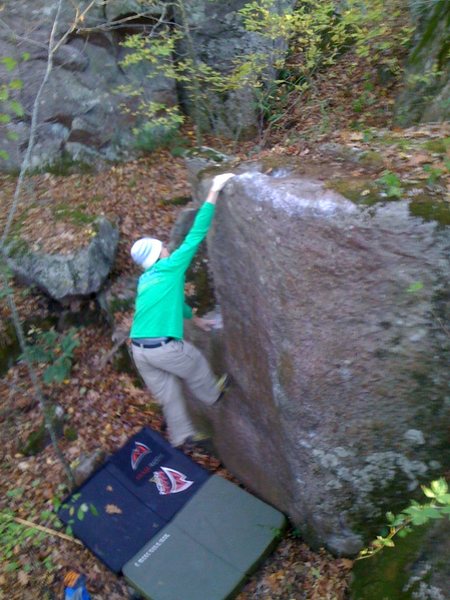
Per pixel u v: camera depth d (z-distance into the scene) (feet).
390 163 12.18
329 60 24.45
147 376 13.99
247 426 14.66
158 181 25.07
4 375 18.54
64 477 15.89
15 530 14.55
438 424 11.82
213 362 15.30
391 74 24.34
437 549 11.32
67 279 19.38
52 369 17.58
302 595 12.92
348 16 19.36
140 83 26.81
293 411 12.33
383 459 12.25
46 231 20.84
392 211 10.83
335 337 11.62
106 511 14.66
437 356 11.34
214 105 27.68
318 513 13.00
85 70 25.49
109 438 16.97
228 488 14.78
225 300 14.15
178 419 14.51
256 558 13.51
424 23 21.57
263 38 25.72
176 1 25.35
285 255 11.64
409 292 11.08
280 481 13.99
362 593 11.93
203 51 27.35
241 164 14.93
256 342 13.20
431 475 12.19
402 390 11.69
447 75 18.93
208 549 13.74
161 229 22.39
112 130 26.25
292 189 11.76
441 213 10.76
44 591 13.58
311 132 22.95
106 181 24.94
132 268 20.93
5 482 15.99
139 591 13.34
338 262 11.23
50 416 17.24
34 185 24.67
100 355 19.19
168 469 15.29
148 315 13.44
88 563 14.10
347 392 11.89
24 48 24.36
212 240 14.06
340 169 12.69
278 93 27.35
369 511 12.69
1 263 14.74
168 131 27.22
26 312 19.71
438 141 12.84
